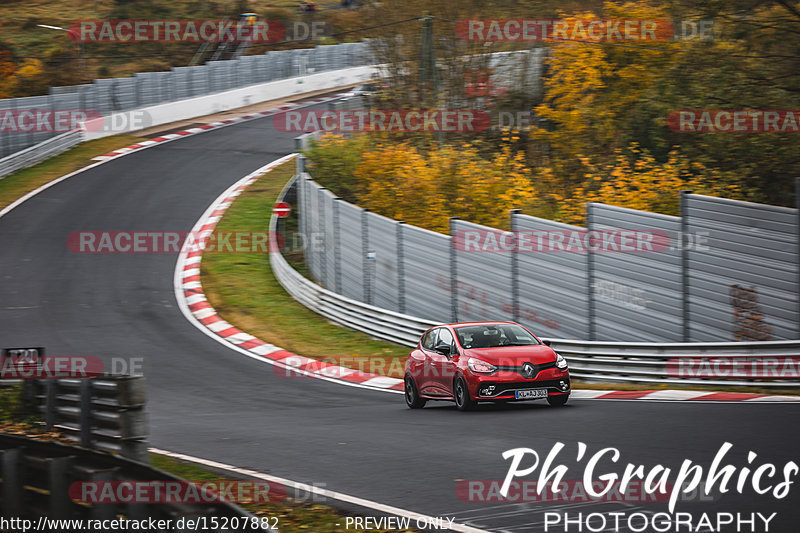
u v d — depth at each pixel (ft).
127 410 107.96
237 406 197.98
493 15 487.61
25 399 148.05
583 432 131.64
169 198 471.62
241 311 323.37
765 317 185.88
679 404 159.63
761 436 118.62
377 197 345.31
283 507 97.40
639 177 302.04
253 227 429.79
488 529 84.02
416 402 188.03
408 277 289.33
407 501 96.84
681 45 387.96
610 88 443.32
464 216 322.55
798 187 179.01
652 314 210.79
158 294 341.00
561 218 305.32
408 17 490.90
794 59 284.20
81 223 428.56
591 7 470.39
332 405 195.72
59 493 86.38
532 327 244.63
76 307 321.52
